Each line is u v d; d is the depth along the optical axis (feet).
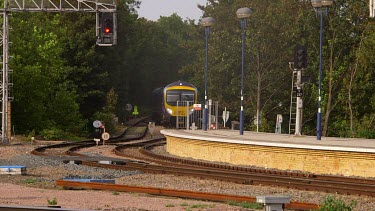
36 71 439.63
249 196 152.15
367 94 429.38
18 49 445.37
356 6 439.63
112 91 572.51
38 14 560.61
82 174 204.64
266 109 477.77
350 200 156.15
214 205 143.23
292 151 225.76
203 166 239.71
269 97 479.82
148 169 212.02
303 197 160.86
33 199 148.97
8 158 261.03
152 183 185.47
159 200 150.51
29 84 440.86
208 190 171.94
